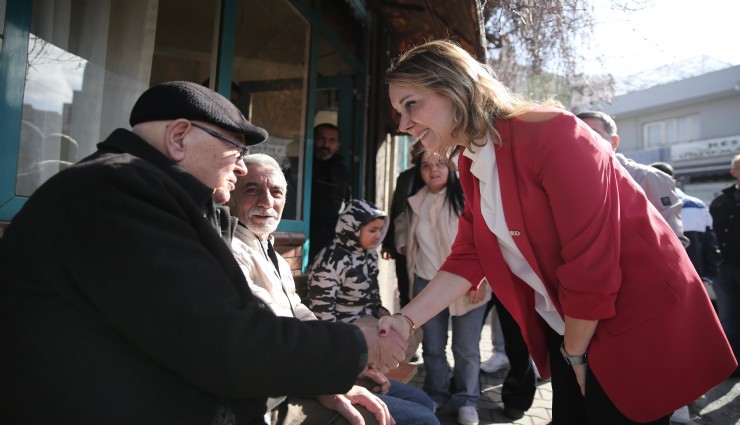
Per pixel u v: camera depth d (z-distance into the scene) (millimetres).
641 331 1276
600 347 1328
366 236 2598
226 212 1332
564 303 1290
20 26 1573
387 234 3648
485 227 1542
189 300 856
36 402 867
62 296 873
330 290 2535
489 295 2918
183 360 860
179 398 928
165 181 961
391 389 1827
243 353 895
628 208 1345
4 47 1527
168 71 2609
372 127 4922
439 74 1337
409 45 4074
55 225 854
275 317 1001
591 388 1391
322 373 1003
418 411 1555
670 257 1312
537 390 3648
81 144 1819
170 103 1102
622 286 1303
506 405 3082
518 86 3207
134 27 2008
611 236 1246
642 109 20609
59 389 862
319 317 2504
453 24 3154
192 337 854
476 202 1557
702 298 1345
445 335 3105
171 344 850
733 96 18359
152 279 839
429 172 3064
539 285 1454
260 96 3248
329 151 4133
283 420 1342
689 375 1276
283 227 3283
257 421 1109
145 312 836
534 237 1393
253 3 2994
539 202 1343
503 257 1549
